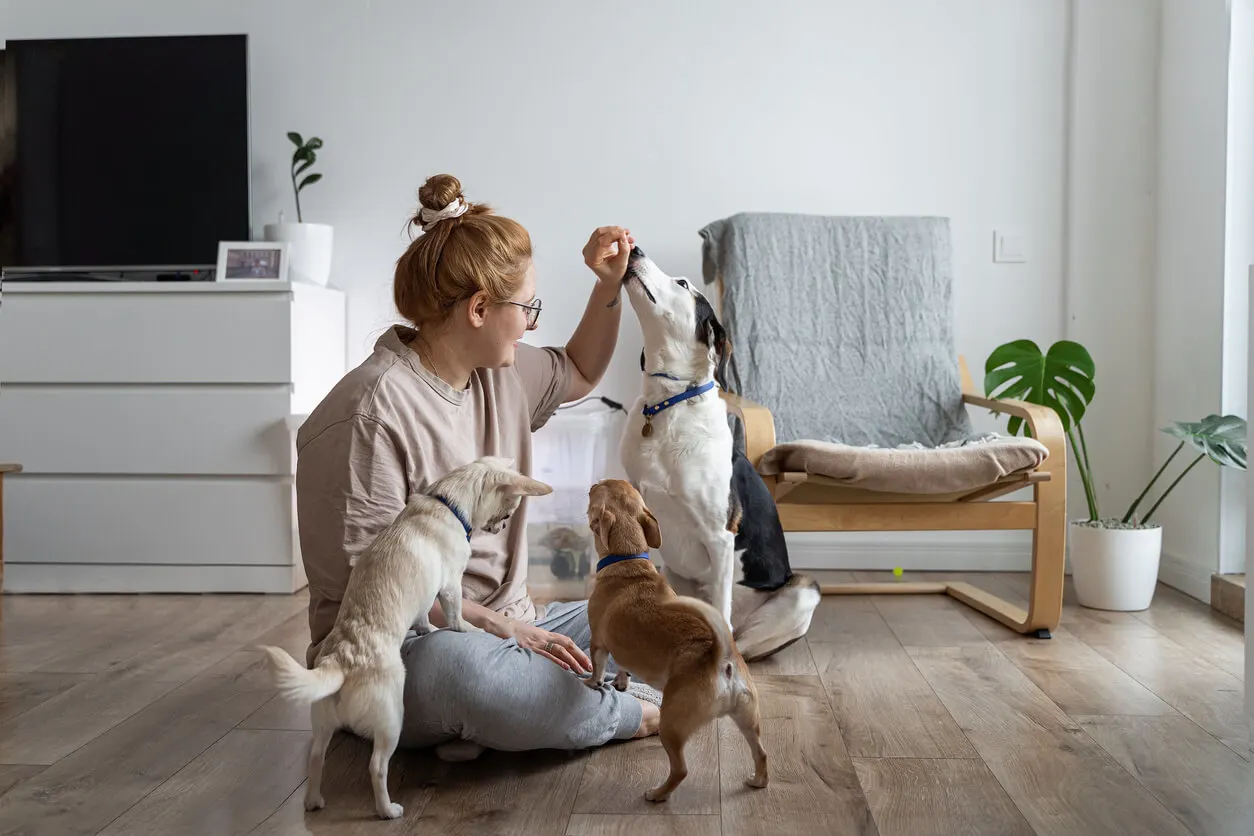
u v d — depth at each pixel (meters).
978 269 3.34
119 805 1.51
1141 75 3.25
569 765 1.65
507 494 1.52
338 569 1.54
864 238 3.08
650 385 2.11
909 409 3.02
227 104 3.26
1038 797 1.54
